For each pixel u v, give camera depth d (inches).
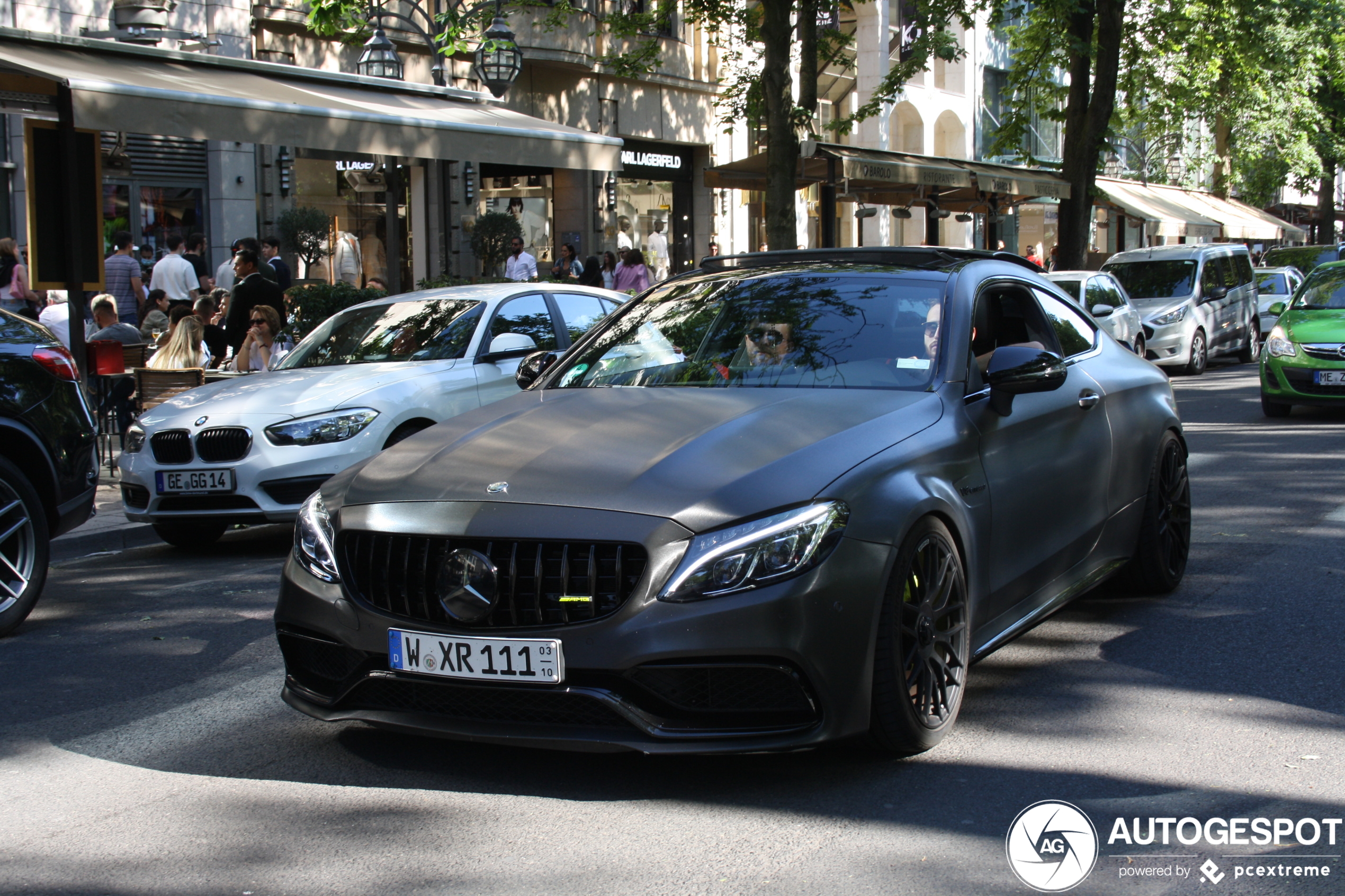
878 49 1262.3
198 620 239.0
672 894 119.3
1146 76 1197.7
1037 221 1621.6
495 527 139.8
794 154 650.8
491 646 138.0
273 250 603.8
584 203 973.2
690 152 1104.2
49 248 392.8
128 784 152.9
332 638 149.4
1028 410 186.5
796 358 179.8
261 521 298.8
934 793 143.0
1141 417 225.9
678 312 199.6
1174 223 1391.5
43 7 636.1
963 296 186.4
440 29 699.4
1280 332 525.3
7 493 226.1
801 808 139.3
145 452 302.2
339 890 121.8
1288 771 148.8
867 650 141.7
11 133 634.8
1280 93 1563.7
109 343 402.6
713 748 135.4
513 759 156.8
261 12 743.7
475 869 125.6
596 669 135.3
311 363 341.1
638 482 142.2
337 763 157.6
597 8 958.4
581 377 191.9
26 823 140.9
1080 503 200.4
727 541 136.0
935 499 152.7
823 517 139.7
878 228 1359.5
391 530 145.3
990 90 1557.6
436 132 455.5
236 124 399.5
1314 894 118.9
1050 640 208.7
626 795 144.0
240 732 171.2
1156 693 179.5
